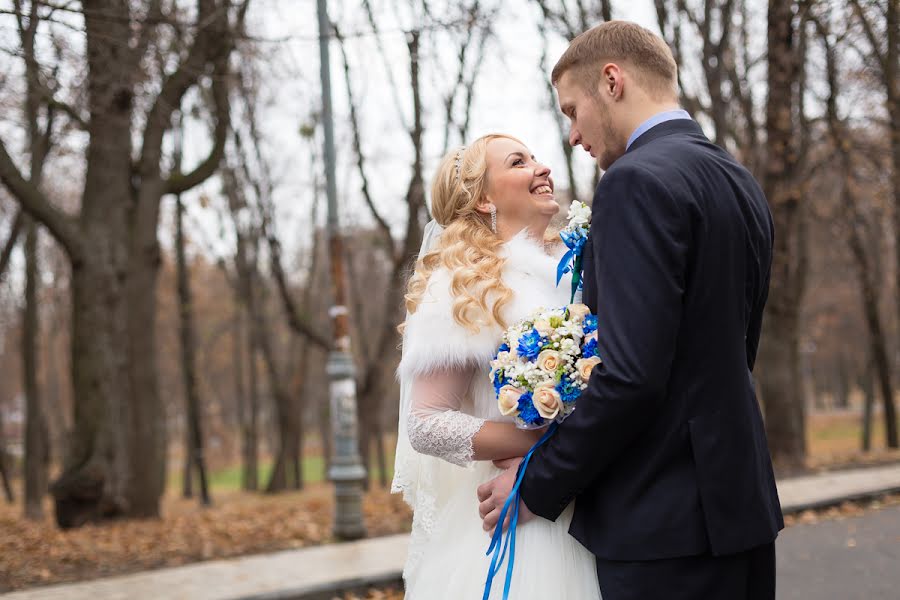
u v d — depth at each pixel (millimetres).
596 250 2002
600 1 12766
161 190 13703
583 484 2025
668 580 1971
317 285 31594
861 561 6879
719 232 1986
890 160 17500
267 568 7496
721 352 1986
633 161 2006
